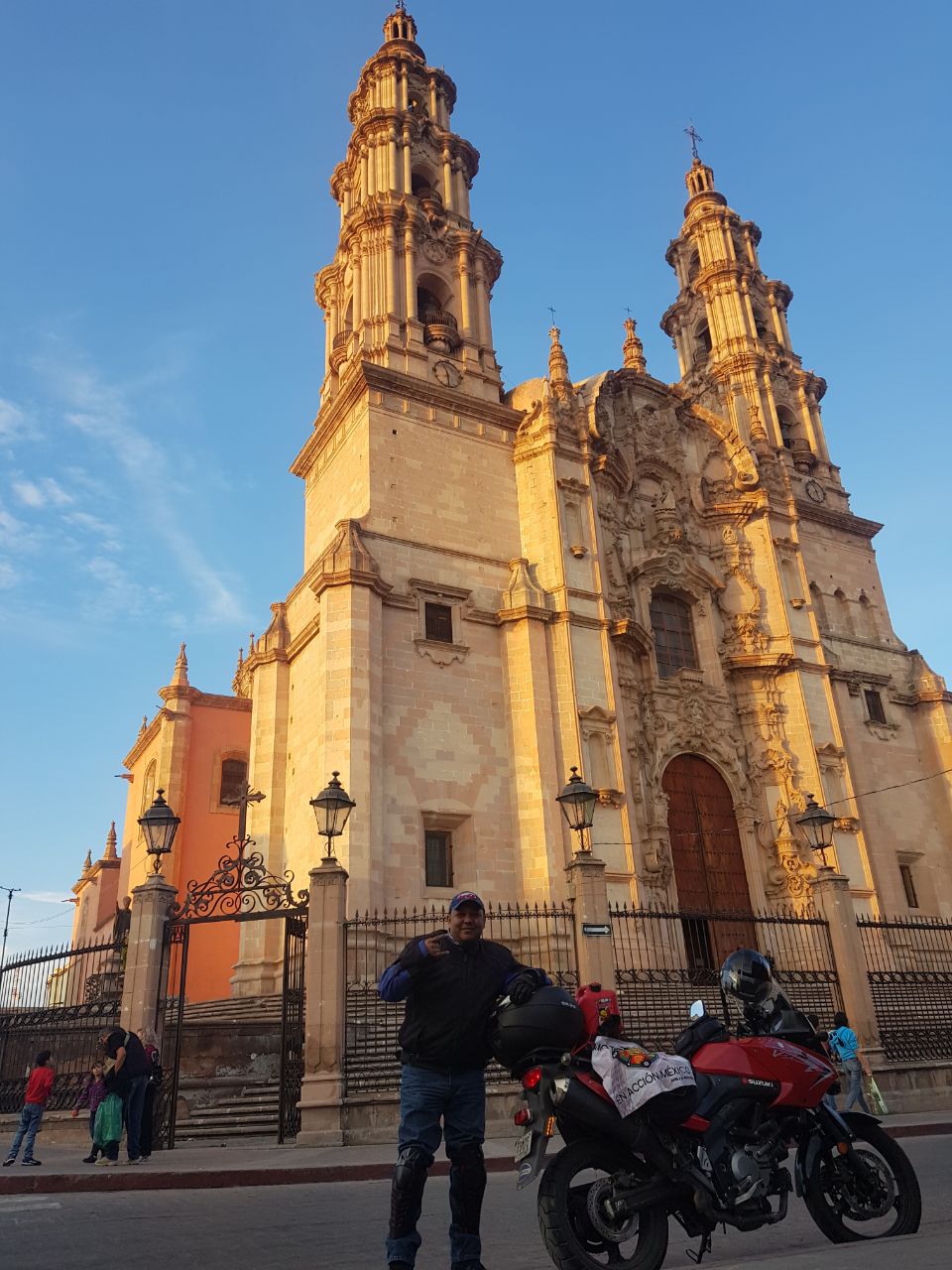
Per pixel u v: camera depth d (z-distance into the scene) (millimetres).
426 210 38469
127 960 16812
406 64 43000
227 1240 7723
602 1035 6699
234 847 37344
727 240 50031
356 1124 15445
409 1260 5434
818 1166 7078
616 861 28703
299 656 32375
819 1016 24062
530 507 33125
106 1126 13430
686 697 34875
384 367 31984
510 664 30156
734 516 39750
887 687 40250
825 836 33375
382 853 25688
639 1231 6176
